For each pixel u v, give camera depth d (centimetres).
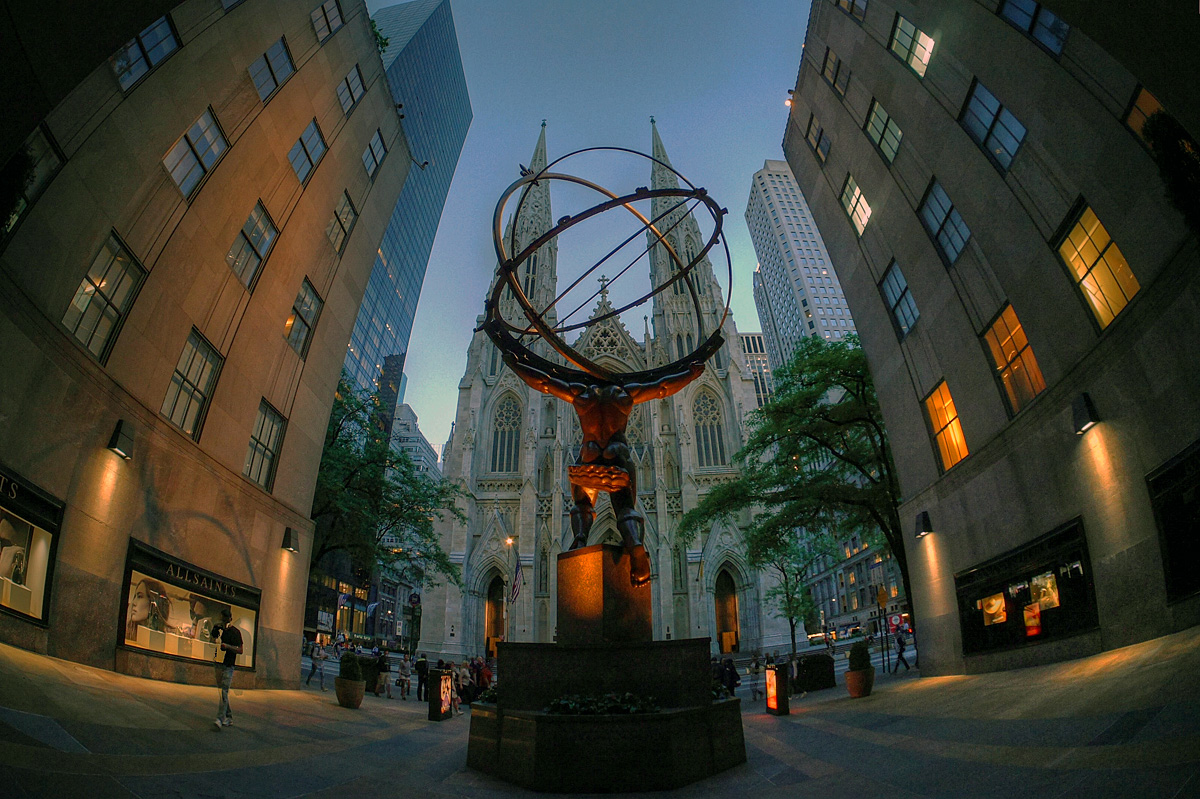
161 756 710
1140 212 1151
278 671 1866
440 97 13712
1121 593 1212
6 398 1016
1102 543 1263
